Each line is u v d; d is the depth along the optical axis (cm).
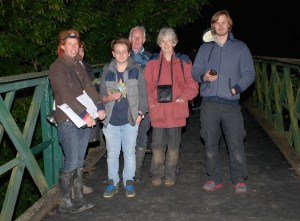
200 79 418
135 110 410
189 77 430
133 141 421
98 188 461
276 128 730
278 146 624
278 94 703
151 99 433
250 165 539
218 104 418
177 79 431
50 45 722
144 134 468
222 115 420
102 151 608
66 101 354
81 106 356
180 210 397
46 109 441
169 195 436
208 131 429
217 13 407
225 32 408
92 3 856
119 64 409
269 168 525
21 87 371
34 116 407
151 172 468
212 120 423
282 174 501
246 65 411
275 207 401
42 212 387
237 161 436
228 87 413
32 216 376
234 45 414
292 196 429
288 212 389
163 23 982
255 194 436
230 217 379
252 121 840
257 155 586
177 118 433
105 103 408
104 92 410
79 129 380
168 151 453
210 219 376
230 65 412
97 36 835
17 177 374
